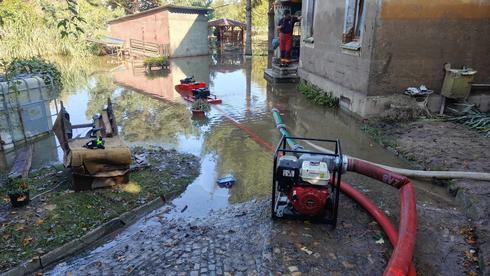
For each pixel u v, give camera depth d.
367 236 3.62
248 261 3.28
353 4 8.15
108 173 4.68
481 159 5.11
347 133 7.14
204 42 26.64
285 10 14.65
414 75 7.37
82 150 4.53
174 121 8.39
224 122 8.20
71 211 4.17
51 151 6.61
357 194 4.26
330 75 9.59
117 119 8.66
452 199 4.43
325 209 3.93
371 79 7.30
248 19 23.30
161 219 4.21
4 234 3.71
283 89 12.04
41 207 4.22
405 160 5.57
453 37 7.19
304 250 3.41
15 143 6.86
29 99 7.04
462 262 3.22
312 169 3.60
